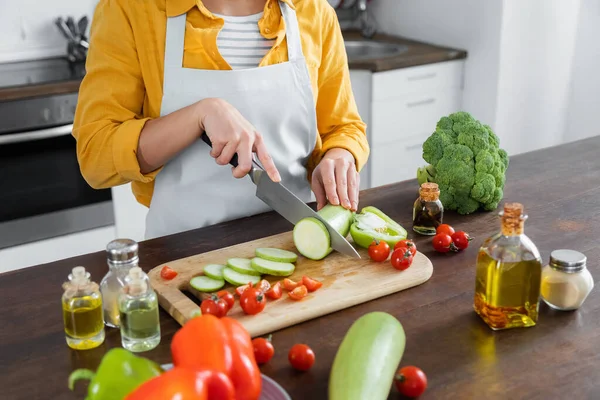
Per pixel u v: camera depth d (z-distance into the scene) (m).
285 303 1.13
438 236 1.33
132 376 0.79
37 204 2.48
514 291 1.06
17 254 2.49
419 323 1.10
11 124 2.34
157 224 1.56
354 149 1.58
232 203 1.54
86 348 1.03
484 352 1.02
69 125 2.45
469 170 1.48
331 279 1.21
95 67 1.41
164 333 1.08
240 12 1.51
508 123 3.06
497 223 1.47
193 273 1.23
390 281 1.20
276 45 1.50
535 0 2.91
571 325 1.09
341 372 0.89
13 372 0.98
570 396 0.93
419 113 3.00
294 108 1.56
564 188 1.65
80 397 0.94
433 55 2.93
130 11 1.40
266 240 1.37
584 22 3.09
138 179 1.40
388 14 3.37
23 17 2.71
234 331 0.84
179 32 1.43
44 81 2.42
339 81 1.66
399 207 1.54
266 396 0.90
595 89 3.12
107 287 1.08
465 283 1.22
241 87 1.48
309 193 1.67
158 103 1.46
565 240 1.37
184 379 0.73
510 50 2.92
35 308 1.14
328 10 1.62
